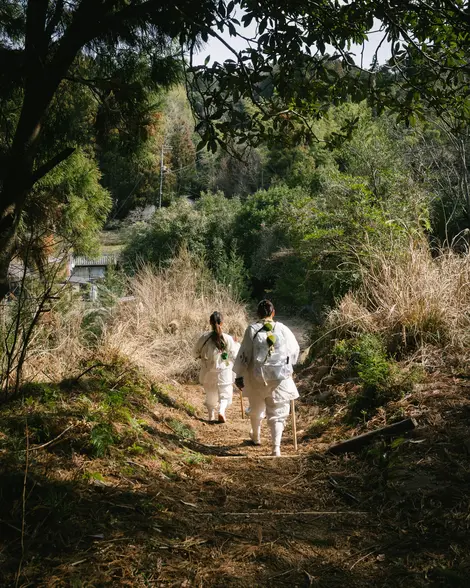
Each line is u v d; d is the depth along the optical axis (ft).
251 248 92.94
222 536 12.96
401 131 61.67
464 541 12.12
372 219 39.65
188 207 97.19
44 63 17.60
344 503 15.29
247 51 17.95
